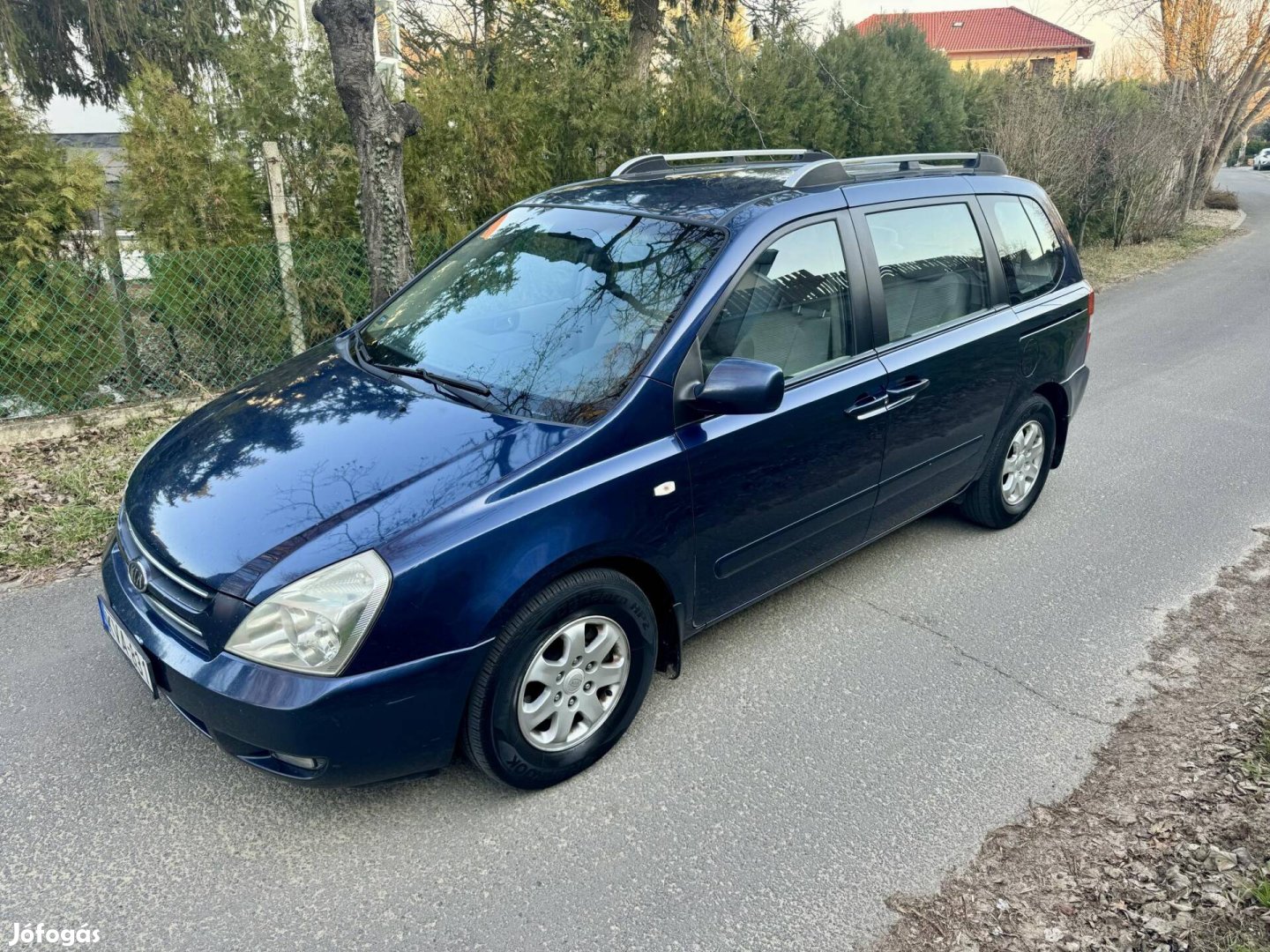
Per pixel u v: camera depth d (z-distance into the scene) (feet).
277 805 9.25
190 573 8.25
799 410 10.80
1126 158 54.13
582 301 10.78
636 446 9.37
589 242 11.52
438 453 9.04
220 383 22.08
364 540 8.04
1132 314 36.60
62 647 11.94
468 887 8.29
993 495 15.24
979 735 10.57
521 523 8.46
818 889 8.33
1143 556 15.16
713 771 9.87
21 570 13.94
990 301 13.99
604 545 8.98
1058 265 15.70
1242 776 9.70
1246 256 54.24
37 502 16.19
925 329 12.82
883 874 8.53
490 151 24.81
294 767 8.18
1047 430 16.06
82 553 14.49
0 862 8.45
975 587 14.06
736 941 7.77
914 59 48.03
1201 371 27.25
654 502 9.43
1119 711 11.07
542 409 9.57
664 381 9.62
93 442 19.29
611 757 10.07
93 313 20.03
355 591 7.80
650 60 38.93
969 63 54.95
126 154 21.09
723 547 10.48
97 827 8.91
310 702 7.68
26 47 39.50
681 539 9.84
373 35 19.49
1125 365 28.19
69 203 19.79
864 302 11.84
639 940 7.76
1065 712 11.03
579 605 8.99
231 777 9.64
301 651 7.76
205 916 7.94
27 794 9.31
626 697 9.94
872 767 10.00
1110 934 7.81
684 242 10.71
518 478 8.63
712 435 9.95
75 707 10.71
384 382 10.75
